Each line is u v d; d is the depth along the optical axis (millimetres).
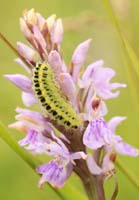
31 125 289
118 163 308
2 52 465
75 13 481
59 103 283
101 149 290
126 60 306
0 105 449
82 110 288
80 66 290
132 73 307
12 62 458
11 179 440
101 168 290
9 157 446
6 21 497
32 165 292
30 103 294
